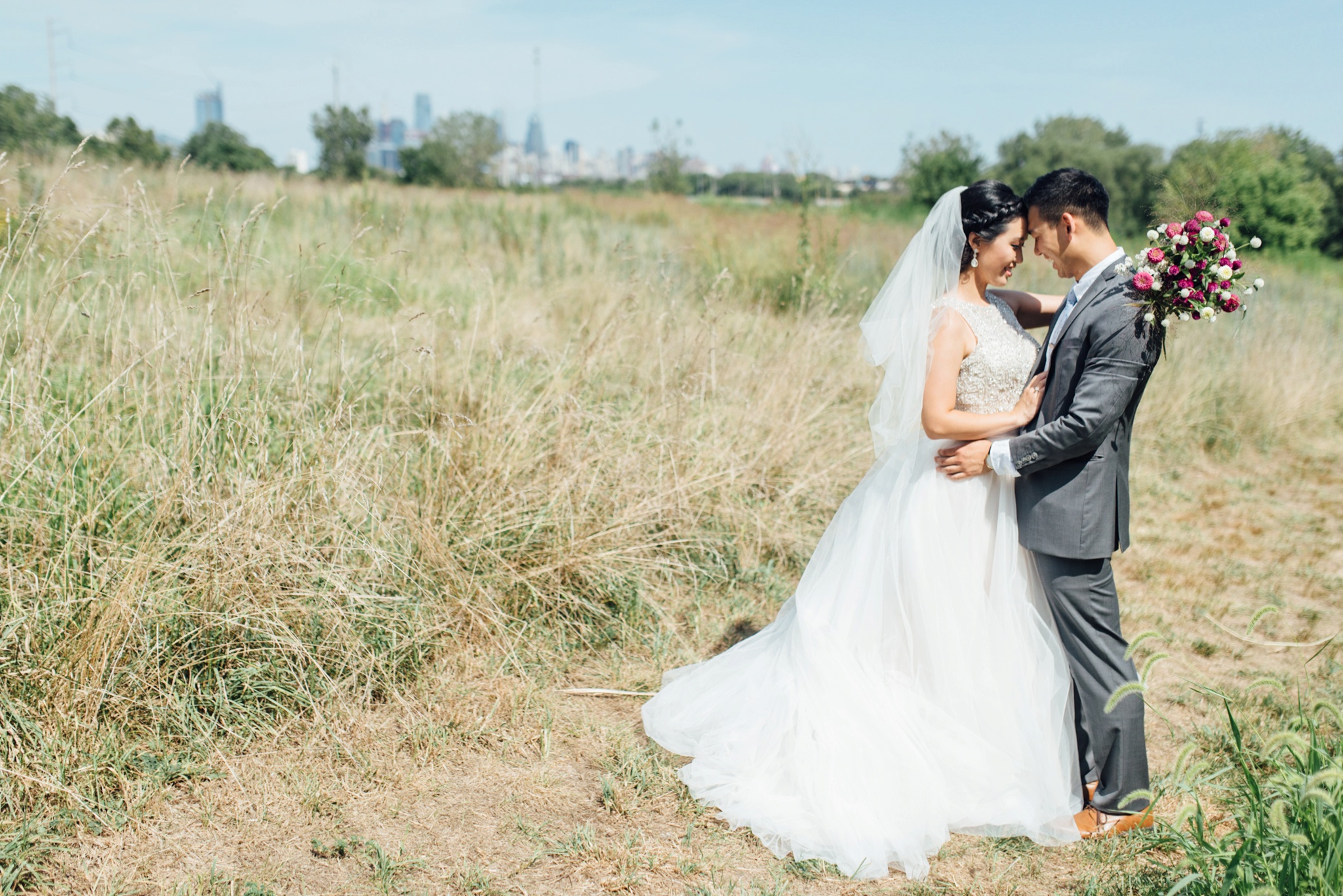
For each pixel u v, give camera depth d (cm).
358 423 423
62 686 272
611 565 410
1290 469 763
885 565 297
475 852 262
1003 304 309
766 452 538
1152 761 324
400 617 345
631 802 288
